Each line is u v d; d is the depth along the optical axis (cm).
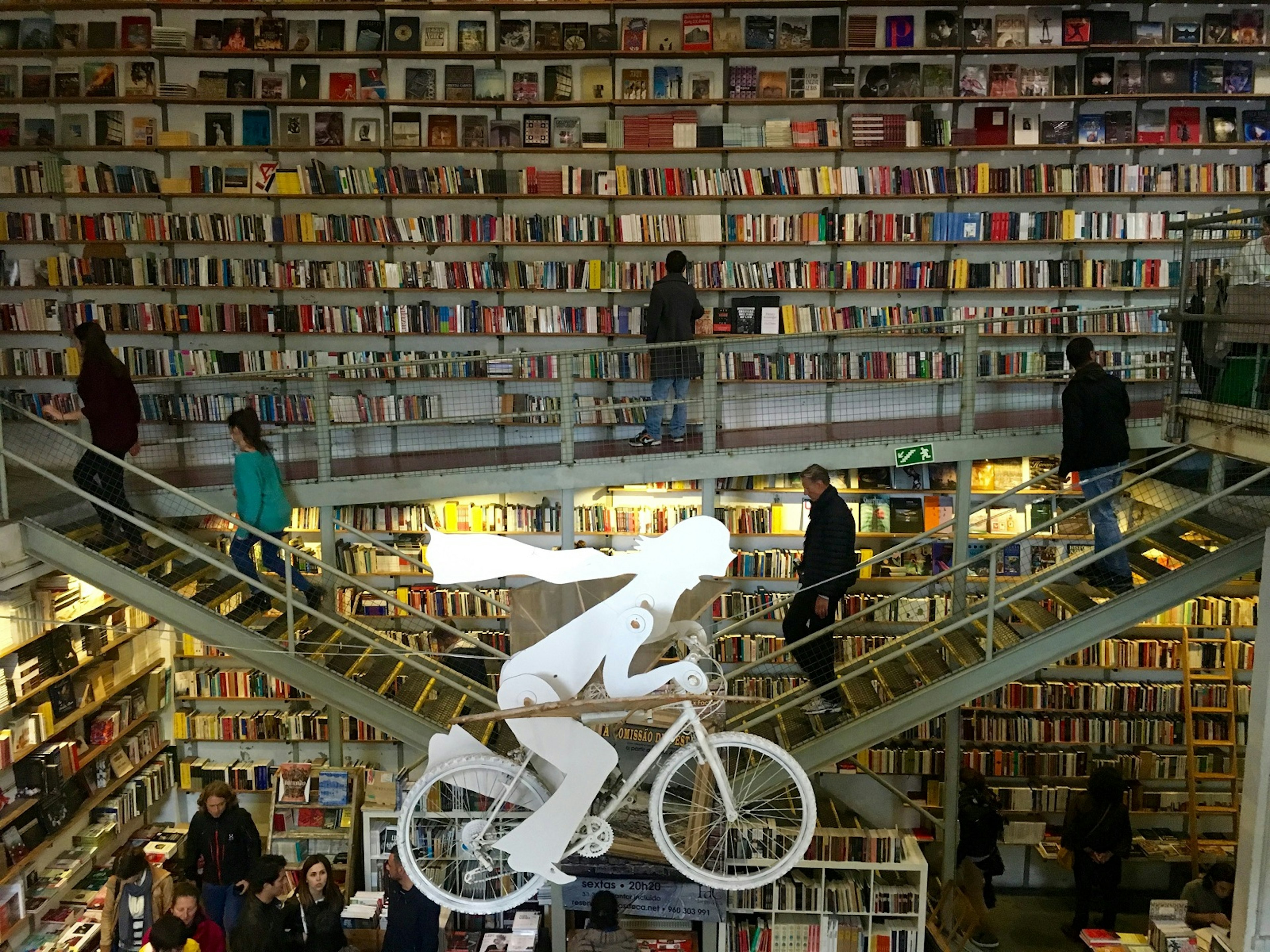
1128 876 839
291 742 887
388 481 708
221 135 856
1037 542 849
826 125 842
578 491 880
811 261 861
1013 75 839
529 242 849
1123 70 834
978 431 696
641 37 836
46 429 862
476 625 869
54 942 693
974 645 651
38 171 845
